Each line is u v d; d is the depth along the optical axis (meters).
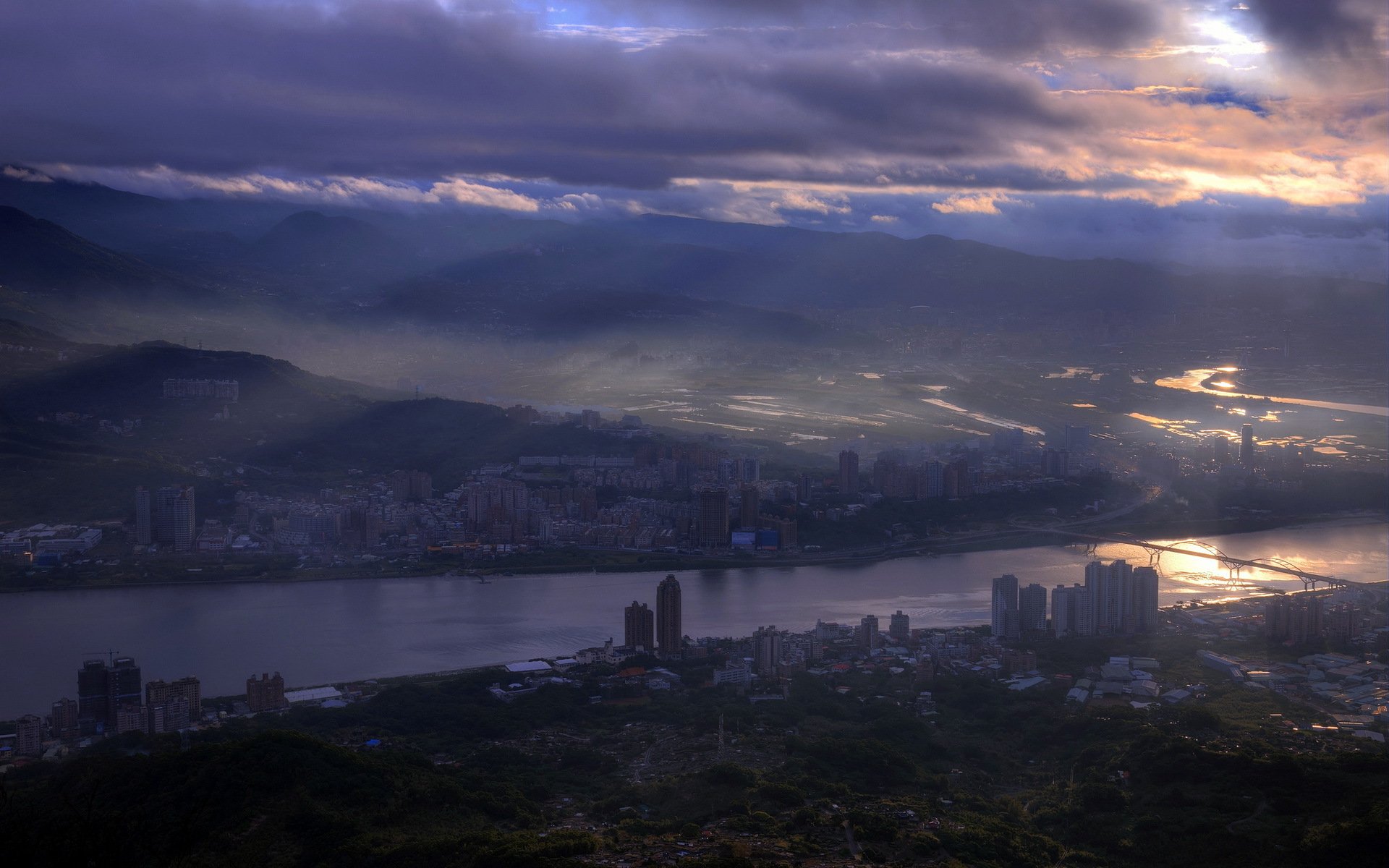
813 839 194.50
